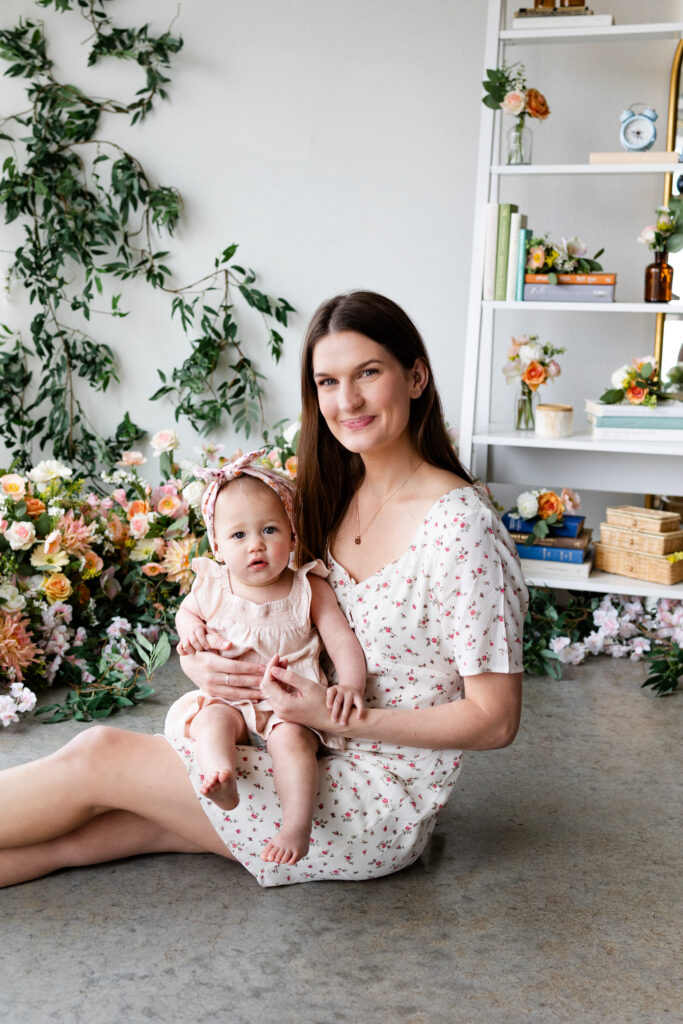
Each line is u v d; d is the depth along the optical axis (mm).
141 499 3576
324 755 1858
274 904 1877
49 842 1933
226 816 1814
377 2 3662
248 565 1871
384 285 3834
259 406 4043
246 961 1708
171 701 2900
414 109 3693
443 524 1756
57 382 4168
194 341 3994
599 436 3283
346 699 1751
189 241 3980
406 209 3762
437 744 1771
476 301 3342
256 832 1816
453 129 3676
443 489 1807
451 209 3727
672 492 3393
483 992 1636
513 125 3340
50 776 1814
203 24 3824
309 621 1893
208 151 3900
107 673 2941
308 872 1882
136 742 1839
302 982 1655
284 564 1896
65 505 3322
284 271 3918
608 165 3193
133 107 3910
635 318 3635
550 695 3027
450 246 3750
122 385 4141
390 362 1738
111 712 2811
